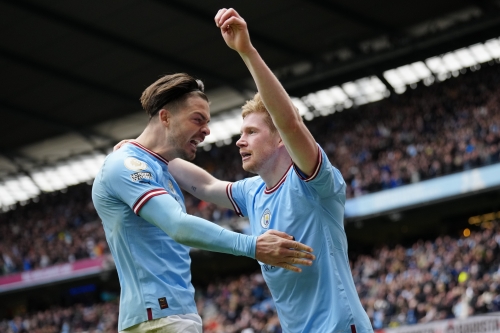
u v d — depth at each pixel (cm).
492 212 3172
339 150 3456
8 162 4844
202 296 3369
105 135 4444
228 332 2789
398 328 2097
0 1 2956
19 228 4478
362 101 3862
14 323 3866
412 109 3416
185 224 392
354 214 3086
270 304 2811
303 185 431
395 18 3228
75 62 3538
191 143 443
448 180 2831
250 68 390
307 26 3253
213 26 3200
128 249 424
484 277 2262
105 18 3134
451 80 3469
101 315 3588
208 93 3891
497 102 3070
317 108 3988
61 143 4550
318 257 429
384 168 3098
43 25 3178
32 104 4000
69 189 4956
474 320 1930
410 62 3541
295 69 3694
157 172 432
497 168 2700
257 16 3131
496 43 3350
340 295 423
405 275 2542
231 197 491
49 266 3869
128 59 3512
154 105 438
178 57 3506
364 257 2892
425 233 3447
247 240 383
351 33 3353
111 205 427
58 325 3691
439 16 3219
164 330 415
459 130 3011
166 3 3002
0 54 3425
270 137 444
